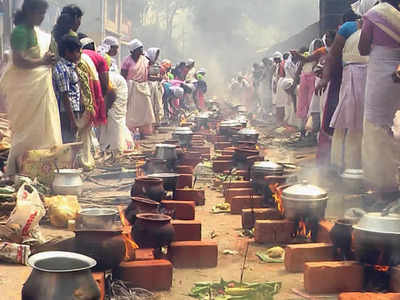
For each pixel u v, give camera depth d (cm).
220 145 1159
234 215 663
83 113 828
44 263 324
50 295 304
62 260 327
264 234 540
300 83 1252
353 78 703
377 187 612
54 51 750
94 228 411
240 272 462
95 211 430
